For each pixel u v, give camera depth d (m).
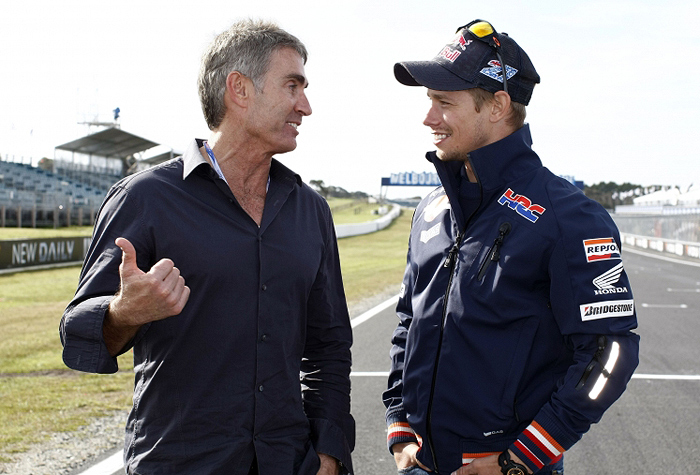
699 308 10.02
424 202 2.18
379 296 11.27
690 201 62.53
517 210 1.79
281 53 1.73
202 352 1.66
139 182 1.68
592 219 1.74
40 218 30.58
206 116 1.80
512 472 1.70
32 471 3.19
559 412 1.66
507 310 1.76
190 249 1.65
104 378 5.17
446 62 1.87
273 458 1.69
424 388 1.86
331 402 1.94
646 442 3.87
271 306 1.73
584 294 1.68
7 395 4.59
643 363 6.02
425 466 1.90
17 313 9.04
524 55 1.92
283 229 1.79
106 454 3.45
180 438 1.66
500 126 1.89
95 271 1.61
